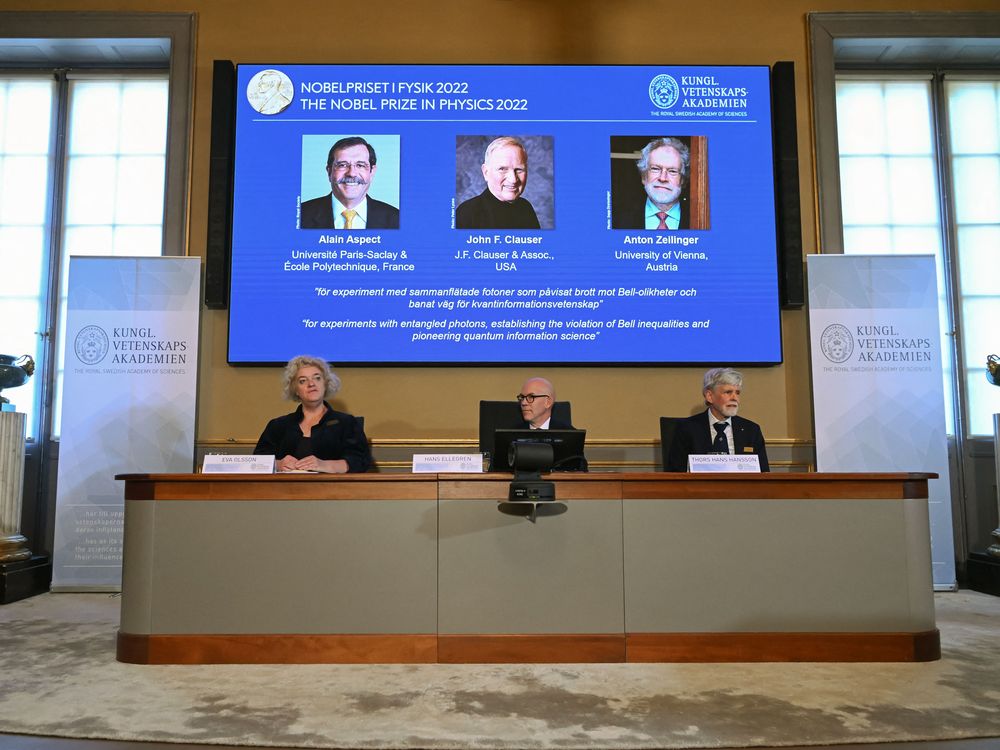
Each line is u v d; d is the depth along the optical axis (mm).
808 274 4445
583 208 4535
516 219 4520
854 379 4371
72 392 4301
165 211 4621
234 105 4566
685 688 2357
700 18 4828
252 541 2686
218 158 4465
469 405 4504
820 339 4398
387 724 2041
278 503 2699
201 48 4742
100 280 4375
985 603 3959
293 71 4582
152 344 4348
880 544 2725
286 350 4422
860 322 4406
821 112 4746
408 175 4535
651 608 2674
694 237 4531
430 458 2832
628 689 2342
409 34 4770
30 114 5012
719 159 4582
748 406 4551
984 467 4844
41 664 2674
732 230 4543
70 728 2012
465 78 4605
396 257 4488
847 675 2504
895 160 5066
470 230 4508
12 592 3980
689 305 4492
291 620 2656
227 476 2699
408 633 2652
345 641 2648
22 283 4898
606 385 4539
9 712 2143
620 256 4512
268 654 2641
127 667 2617
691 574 2688
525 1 4805
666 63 4766
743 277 4512
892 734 1969
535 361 4457
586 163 4566
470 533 2686
